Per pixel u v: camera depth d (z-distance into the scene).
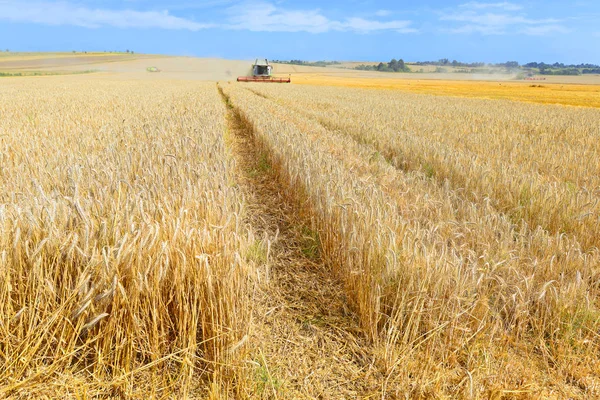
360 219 4.30
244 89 42.69
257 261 4.49
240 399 2.77
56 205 3.34
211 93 32.03
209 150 7.73
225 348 2.92
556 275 4.11
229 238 3.39
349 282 4.02
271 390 2.85
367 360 3.23
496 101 36.03
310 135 11.91
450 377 3.02
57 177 5.59
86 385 2.67
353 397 2.87
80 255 2.96
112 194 4.44
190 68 137.50
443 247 3.84
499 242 4.55
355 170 7.71
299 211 6.43
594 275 4.28
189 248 3.13
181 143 8.02
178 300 2.97
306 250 5.24
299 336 3.50
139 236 3.07
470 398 2.66
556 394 2.97
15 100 22.34
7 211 3.31
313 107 23.94
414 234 4.13
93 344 2.89
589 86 92.19
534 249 4.71
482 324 3.32
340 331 3.60
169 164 6.15
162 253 2.87
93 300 2.81
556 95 52.66
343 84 77.25
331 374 3.08
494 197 6.87
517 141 12.41
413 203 5.83
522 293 3.48
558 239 4.79
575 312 3.62
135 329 2.81
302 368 3.12
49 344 2.79
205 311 3.07
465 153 10.12
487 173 7.55
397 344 3.33
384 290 3.54
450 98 39.38
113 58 175.88
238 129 15.84
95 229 3.29
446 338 3.21
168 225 3.41
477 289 3.58
